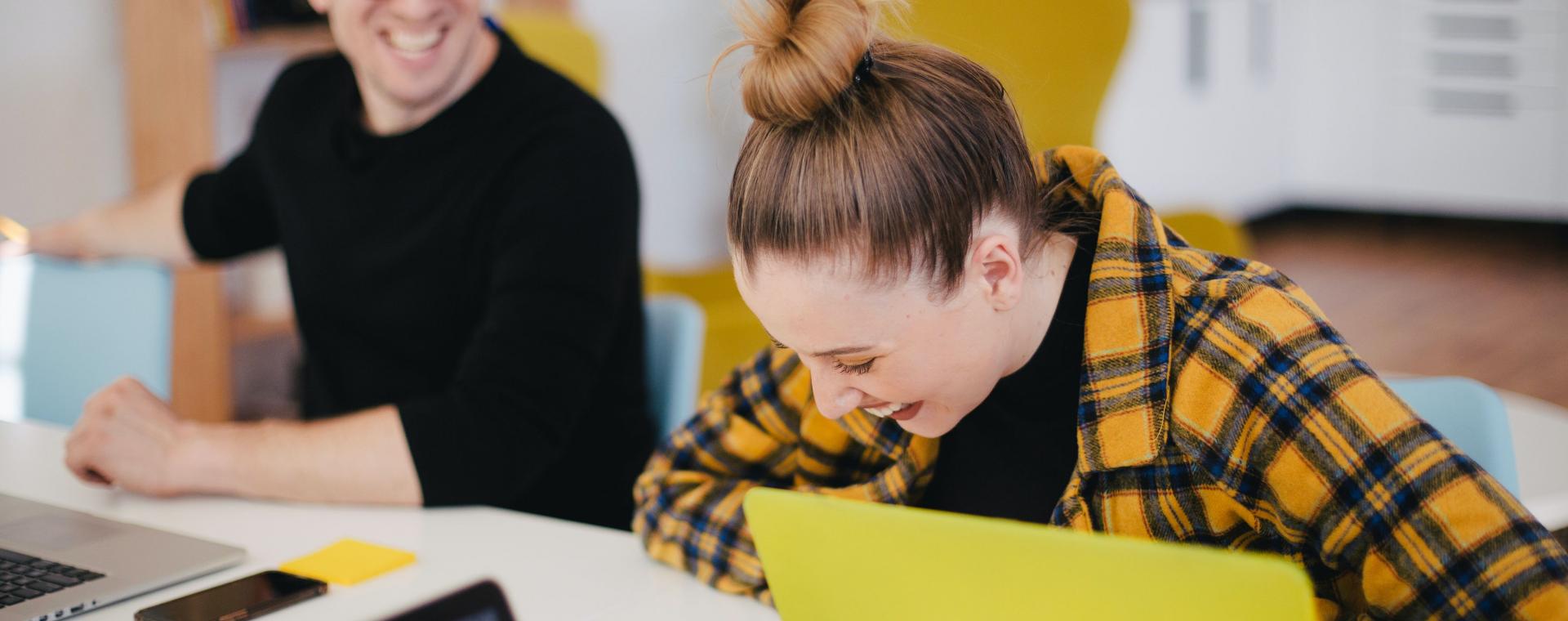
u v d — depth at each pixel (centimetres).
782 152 87
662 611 108
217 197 199
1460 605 82
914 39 93
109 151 328
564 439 150
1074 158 106
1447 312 479
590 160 161
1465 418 118
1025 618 74
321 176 175
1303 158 633
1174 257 101
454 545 123
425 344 170
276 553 121
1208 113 564
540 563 119
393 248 168
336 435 137
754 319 267
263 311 325
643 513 121
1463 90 580
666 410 172
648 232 413
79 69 320
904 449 113
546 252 155
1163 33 527
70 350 197
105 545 118
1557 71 554
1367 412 87
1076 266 102
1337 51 610
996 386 105
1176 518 98
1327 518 88
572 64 290
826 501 80
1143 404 97
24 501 132
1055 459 106
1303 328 92
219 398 311
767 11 86
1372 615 88
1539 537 82
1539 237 593
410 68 162
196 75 309
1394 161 607
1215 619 67
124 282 193
